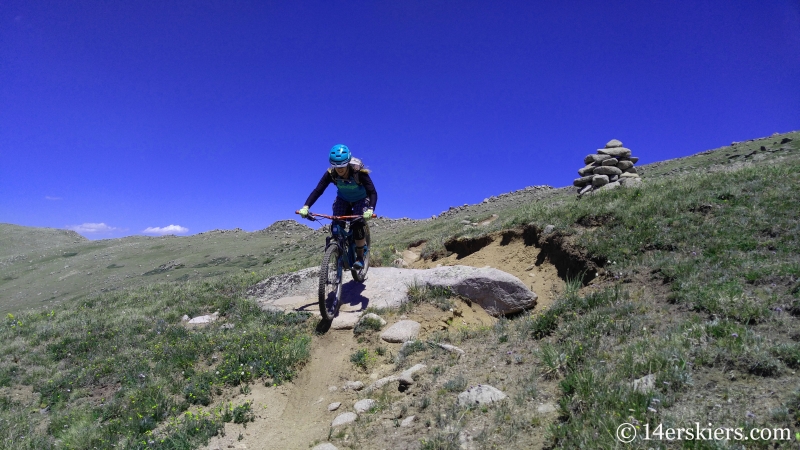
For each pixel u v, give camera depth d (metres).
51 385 6.28
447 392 4.54
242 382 5.68
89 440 4.92
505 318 6.64
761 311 4.39
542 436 3.53
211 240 48.62
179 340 7.20
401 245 12.71
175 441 4.48
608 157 12.37
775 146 27.25
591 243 7.29
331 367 5.91
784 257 5.48
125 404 5.61
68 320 8.90
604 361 4.26
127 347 7.21
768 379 3.50
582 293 6.36
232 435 4.68
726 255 5.87
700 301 4.90
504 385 4.43
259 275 10.86
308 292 8.39
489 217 15.37
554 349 4.66
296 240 40.69
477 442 3.65
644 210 7.78
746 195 7.47
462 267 7.59
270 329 6.96
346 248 7.11
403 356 5.78
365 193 7.16
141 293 11.05
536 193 33.72
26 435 5.21
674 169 28.22
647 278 5.98
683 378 3.65
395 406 4.61
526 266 8.37
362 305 7.29
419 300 7.12
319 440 4.41
